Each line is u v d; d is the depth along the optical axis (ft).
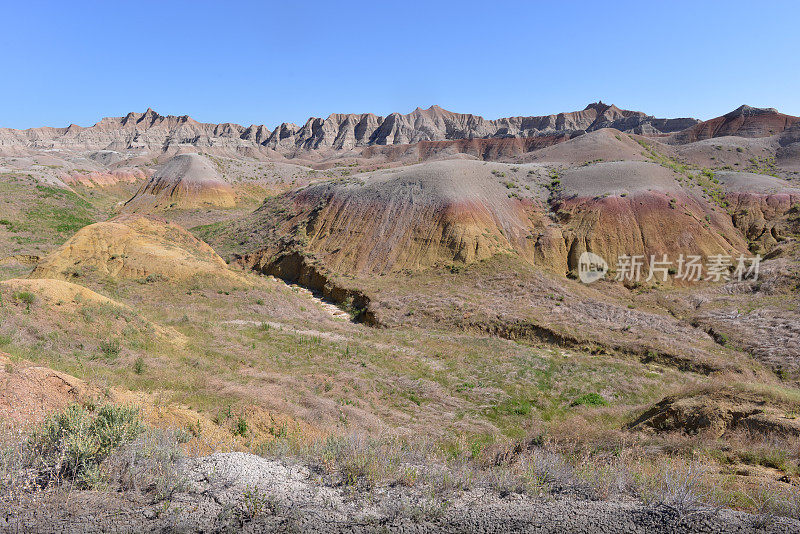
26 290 54.24
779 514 17.56
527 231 163.02
